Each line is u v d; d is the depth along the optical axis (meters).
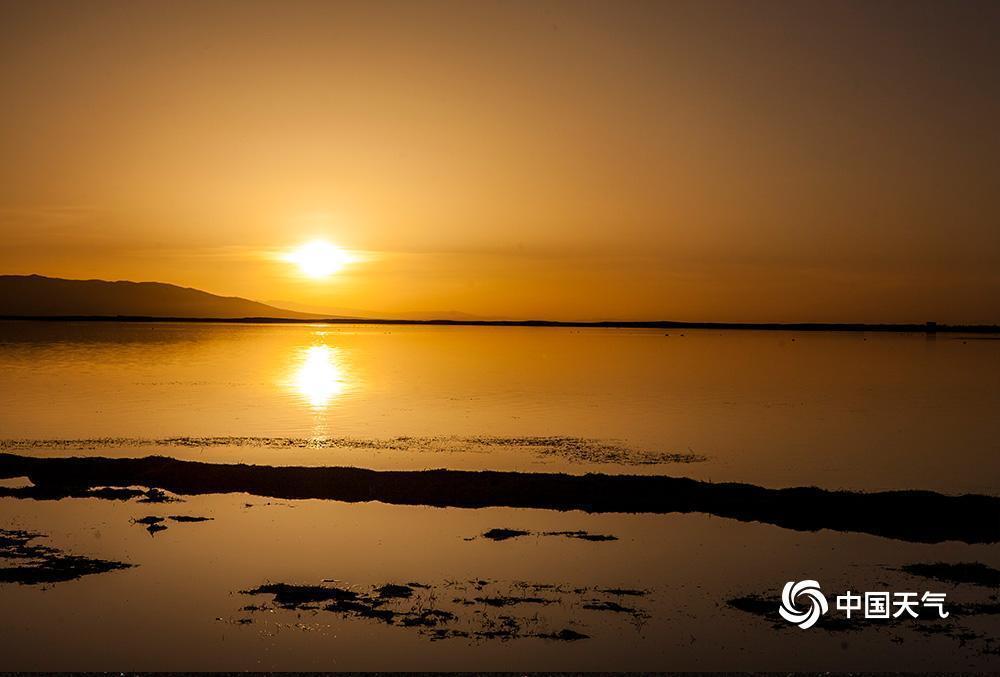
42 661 13.84
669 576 18.38
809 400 59.06
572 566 19.06
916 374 87.88
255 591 17.17
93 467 27.75
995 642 14.96
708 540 21.20
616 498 24.73
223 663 13.73
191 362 96.31
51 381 68.62
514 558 19.61
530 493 25.19
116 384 66.38
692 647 14.55
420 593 17.16
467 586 17.62
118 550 19.88
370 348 144.62
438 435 39.53
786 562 19.47
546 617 15.98
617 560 19.53
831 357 125.75
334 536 21.31
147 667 13.47
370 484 26.08
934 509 23.25
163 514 23.27
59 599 16.67
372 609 16.28
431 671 13.52
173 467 27.56
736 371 91.19
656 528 22.23
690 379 78.50
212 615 15.84
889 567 19.14
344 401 55.06
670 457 34.50
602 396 60.34
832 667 13.84
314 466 28.81
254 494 25.55
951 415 50.53
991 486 29.47
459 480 26.22
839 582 18.08
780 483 29.72
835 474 31.47
